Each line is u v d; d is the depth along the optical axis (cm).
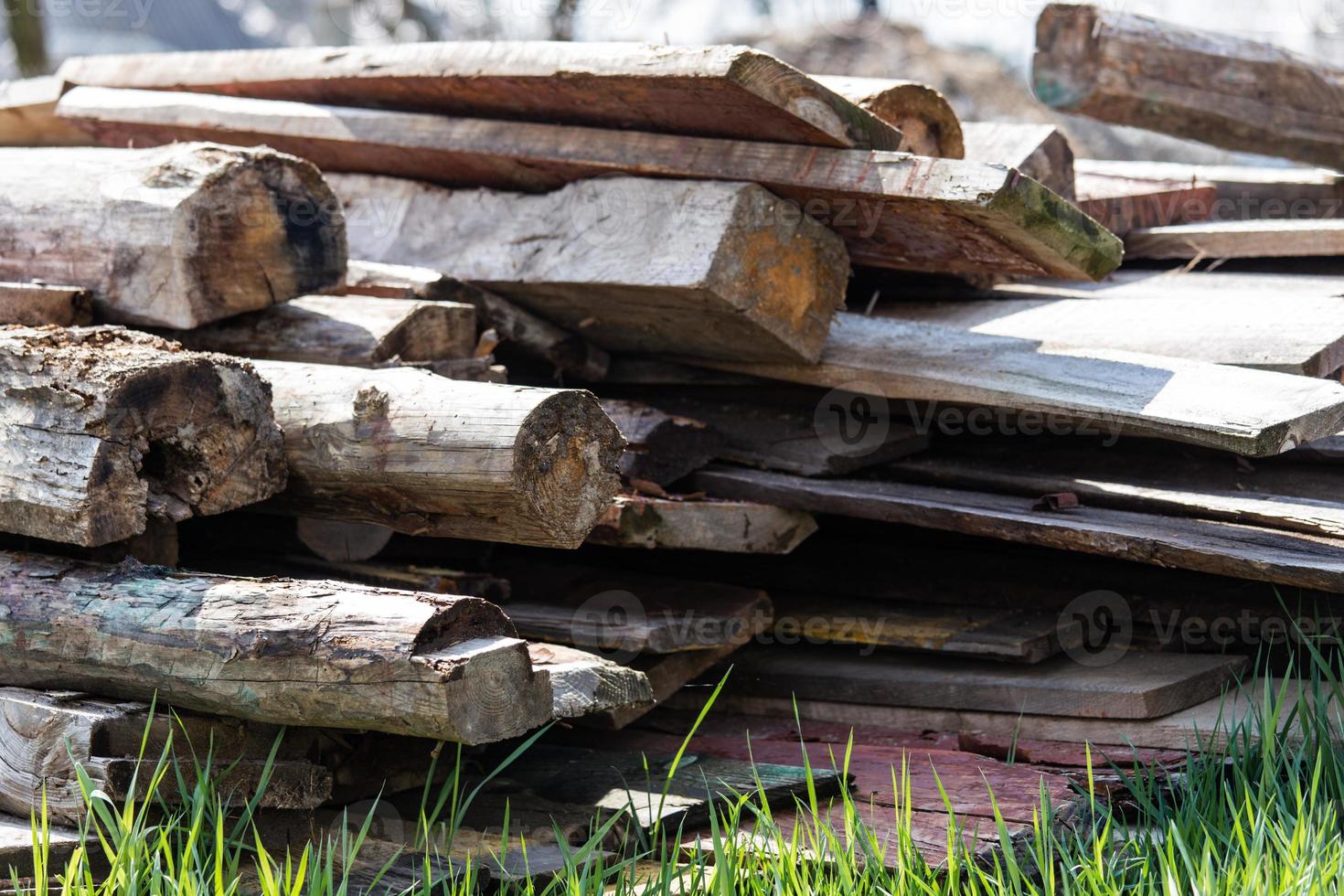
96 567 499
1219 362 642
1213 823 504
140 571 491
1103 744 594
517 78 669
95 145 952
